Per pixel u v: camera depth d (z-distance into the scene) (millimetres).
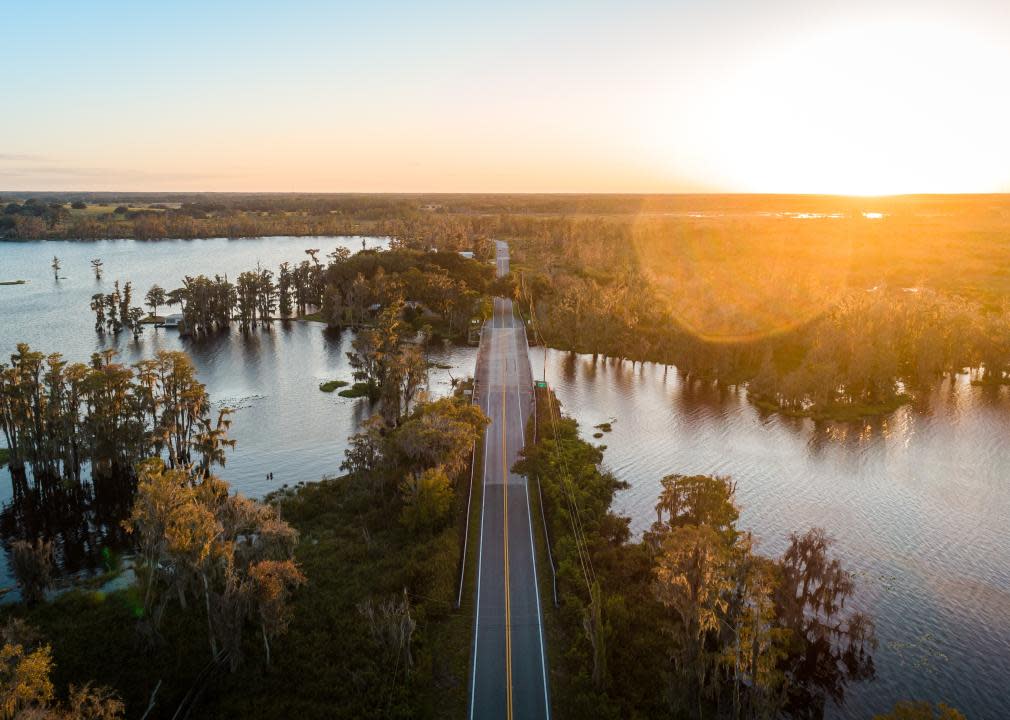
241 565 75688
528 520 96750
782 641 64250
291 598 78562
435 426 103375
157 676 66125
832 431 142125
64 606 78125
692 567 61312
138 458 114188
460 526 94250
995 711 67000
